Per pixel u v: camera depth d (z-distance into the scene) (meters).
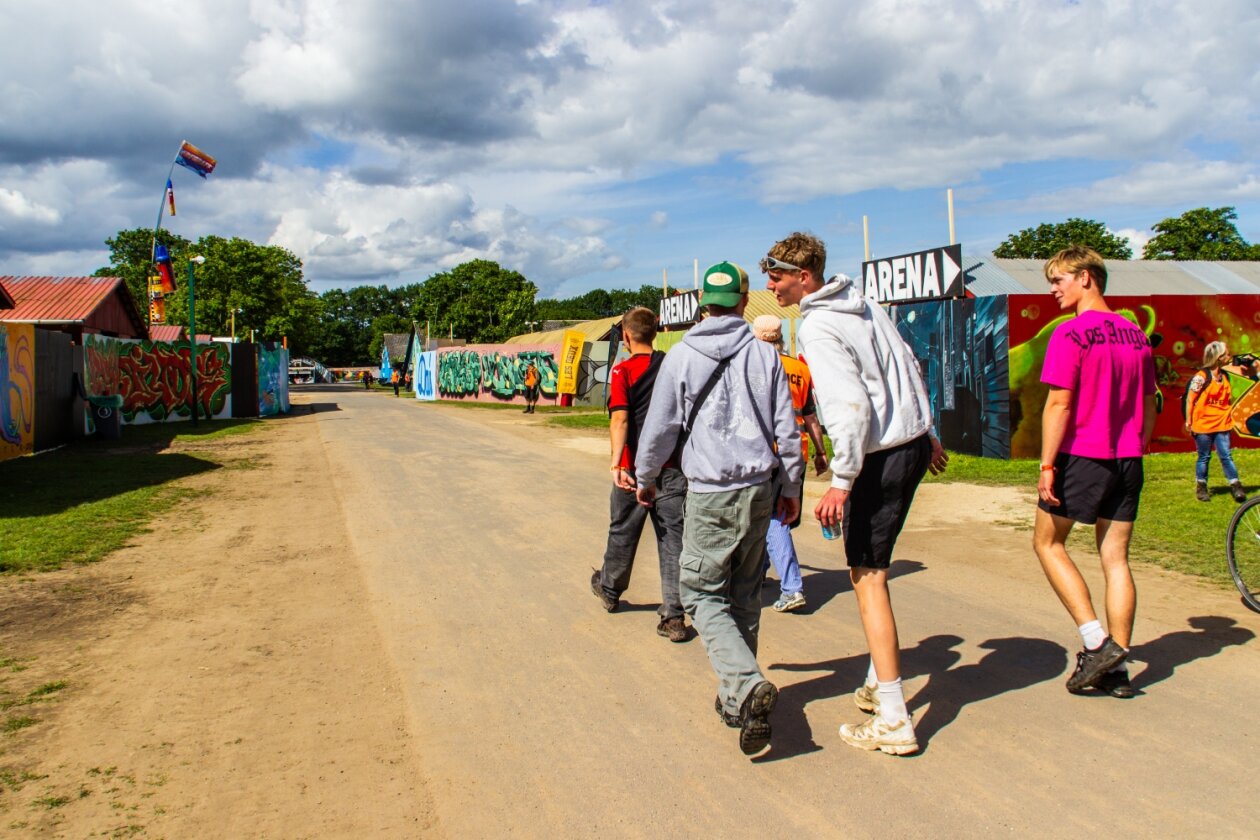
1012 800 2.82
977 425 12.70
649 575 5.95
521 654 4.39
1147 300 12.35
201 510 8.88
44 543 7.10
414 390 56.31
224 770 3.19
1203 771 2.97
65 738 3.47
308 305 77.12
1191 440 12.55
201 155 25.75
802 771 3.08
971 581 5.62
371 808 2.90
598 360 34.12
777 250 3.31
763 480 3.26
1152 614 4.77
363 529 7.75
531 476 11.25
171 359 24.67
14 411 13.95
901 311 14.33
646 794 2.95
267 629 4.88
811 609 5.07
